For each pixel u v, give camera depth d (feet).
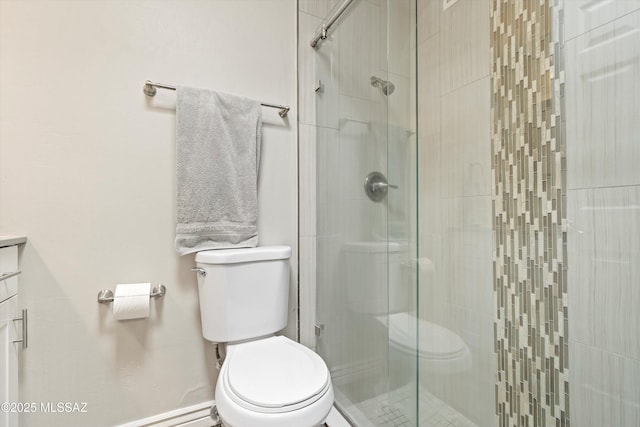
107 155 3.94
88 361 3.81
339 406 4.79
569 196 3.30
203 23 4.53
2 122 3.49
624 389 2.90
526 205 3.71
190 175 4.19
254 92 4.89
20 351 3.50
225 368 3.34
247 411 2.71
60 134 3.72
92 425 3.82
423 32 5.41
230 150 4.45
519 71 3.79
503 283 3.97
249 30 4.87
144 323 4.10
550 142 3.46
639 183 2.81
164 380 4.20
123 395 3.98
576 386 3.24
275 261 4.38
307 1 5.34
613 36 2.98
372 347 4.24
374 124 4.14
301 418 2.72
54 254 3.68
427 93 5.31
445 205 4.92
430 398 5.04
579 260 3.22
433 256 5.13
